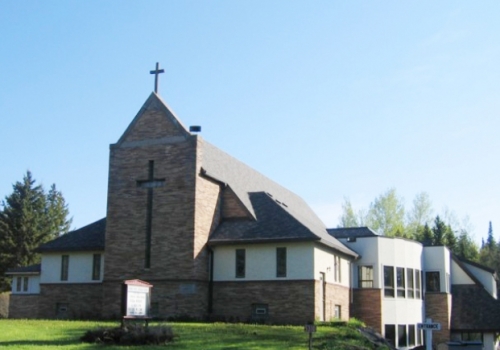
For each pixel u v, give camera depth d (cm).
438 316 4734
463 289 5000
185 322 3378
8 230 7562
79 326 2748
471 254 8194
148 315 2364
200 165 3725
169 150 3744
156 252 3666
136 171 3803
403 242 4500
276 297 3556
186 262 3584
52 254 4200
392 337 4272
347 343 2534
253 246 3672
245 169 4631
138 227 3738
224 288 3684
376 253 4322
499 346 5378
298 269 3538
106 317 3694
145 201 3750
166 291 3600
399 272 4428
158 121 3809
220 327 2820
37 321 3078
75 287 4084
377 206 7906
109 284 3734
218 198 3916
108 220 3816
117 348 2069
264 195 4109
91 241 4119
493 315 4738
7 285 7362
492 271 5231
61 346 2066
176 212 3659
